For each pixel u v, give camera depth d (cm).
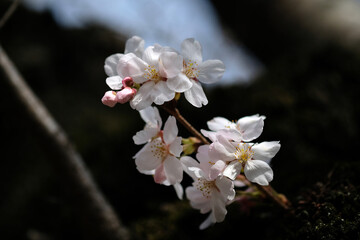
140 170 35
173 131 34
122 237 45
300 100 52
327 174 41
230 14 90
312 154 49
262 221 41
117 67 34
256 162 34
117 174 55
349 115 51
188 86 34
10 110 46
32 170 62
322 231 35
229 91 56
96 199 46
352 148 48
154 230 46
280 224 38
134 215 53
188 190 36
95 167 57
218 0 92
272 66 59
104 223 45
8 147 65
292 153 49
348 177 38
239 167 34
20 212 57
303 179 42
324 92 52
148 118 37
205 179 35
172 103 36
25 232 55
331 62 56
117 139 60
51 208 55
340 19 67
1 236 55
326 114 51
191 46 35
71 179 45
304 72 55
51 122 47
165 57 34
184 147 36
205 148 34
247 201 40
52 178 58
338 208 36
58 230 53
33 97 47
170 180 35
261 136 51
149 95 34
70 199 46
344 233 34
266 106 53
